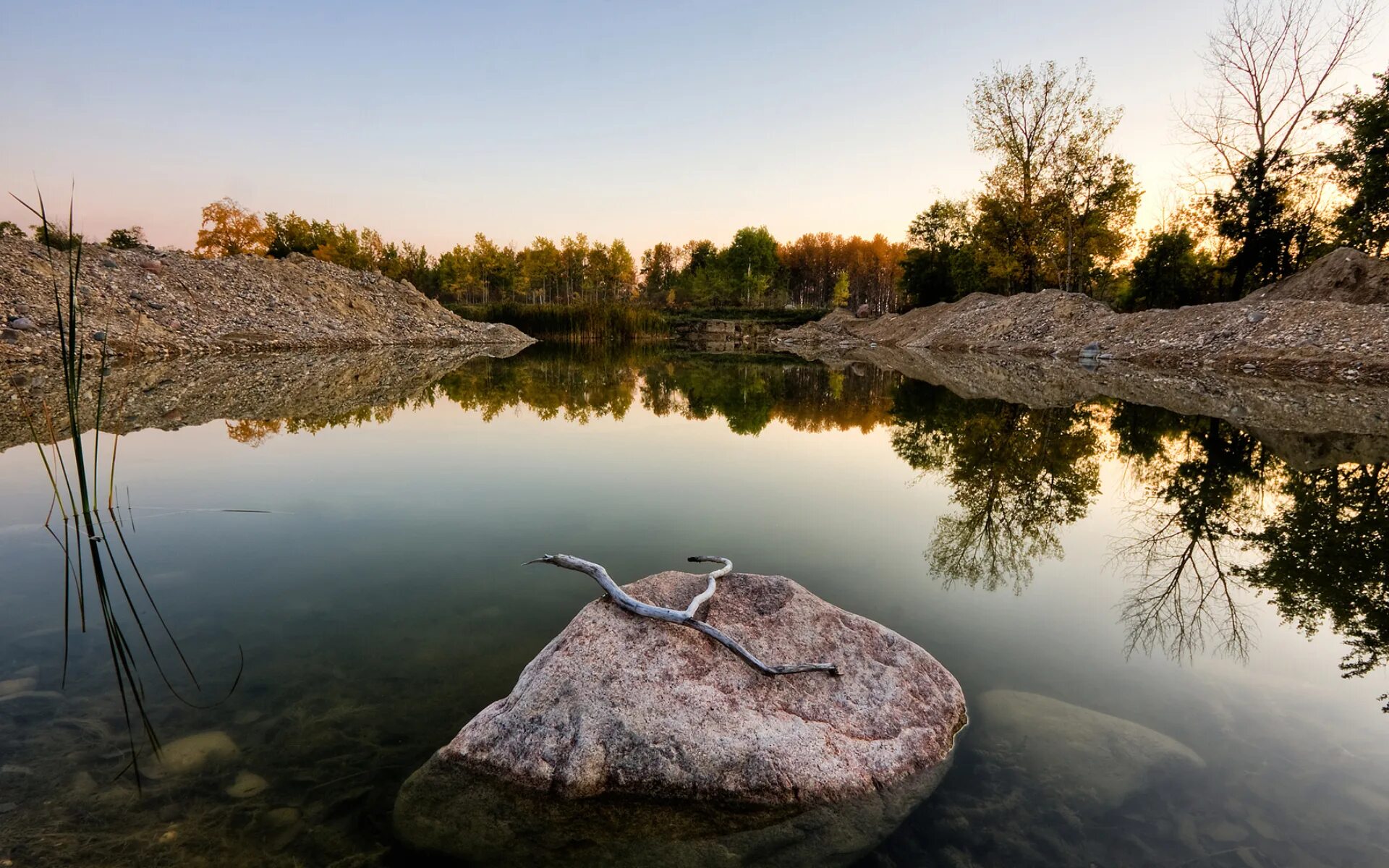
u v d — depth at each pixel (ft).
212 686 9.63
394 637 11.20
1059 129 91.15
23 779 7.55
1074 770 8.34
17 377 39.96
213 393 40.70
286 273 94.99
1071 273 102.06
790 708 9.02
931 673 10.02
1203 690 9.93
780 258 270.46
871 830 7.57
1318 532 16.72
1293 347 51.19
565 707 8.63
